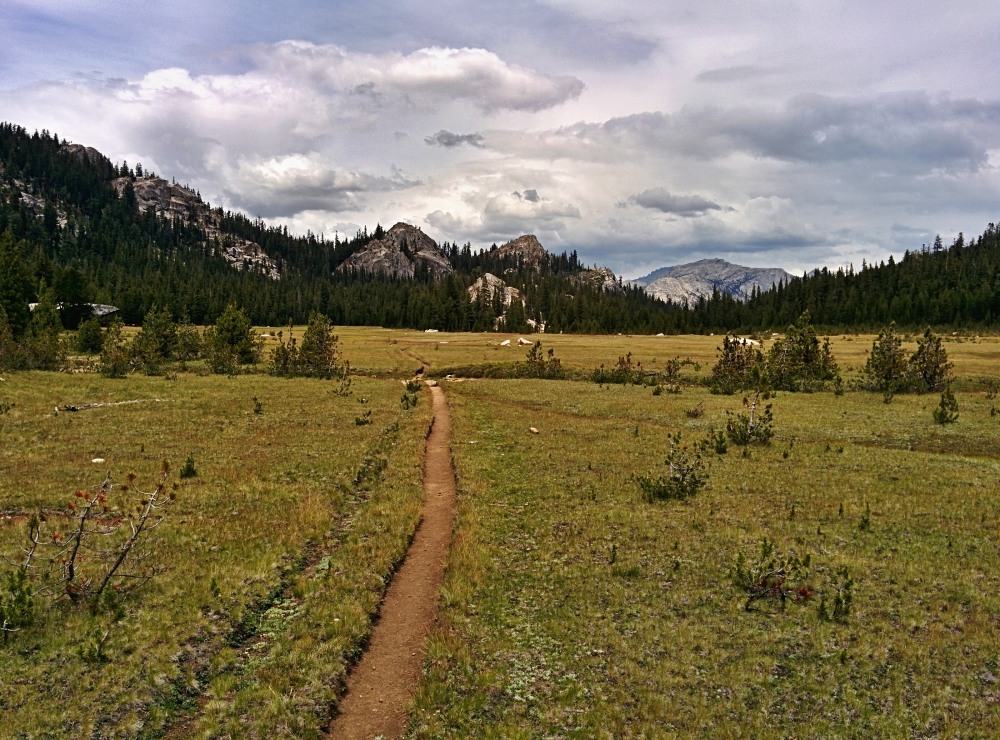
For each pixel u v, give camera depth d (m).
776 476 28.33
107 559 16.66
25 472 24.77
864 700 11.82
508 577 17.55
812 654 13.45
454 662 13.18
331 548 19.47
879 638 14.06
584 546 19.83
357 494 25.58
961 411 44.97
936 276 187.75
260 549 18.38
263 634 14.16
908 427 39.97
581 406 50.84
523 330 188.25
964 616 15.14
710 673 12.73
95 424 35.75
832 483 27.05
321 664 12.91
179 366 75.44
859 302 177.00
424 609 15.91
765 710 11.52
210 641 13.34
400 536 20.30
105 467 26.19
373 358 92.19
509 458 32.25
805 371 61.69
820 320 175.50
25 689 11.07
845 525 21.67
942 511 22.98
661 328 192.12
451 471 30.36
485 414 47.56
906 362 58.72
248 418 40.78
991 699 11.85
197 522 20.02
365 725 11.41
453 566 17.95
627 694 12.05
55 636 12.80
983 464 30.80
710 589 16.66
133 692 11.31
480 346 112.69
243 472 26.53
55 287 122.94
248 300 184.62
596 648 13.75
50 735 10.10
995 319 145.00
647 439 37.41
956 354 78.94
